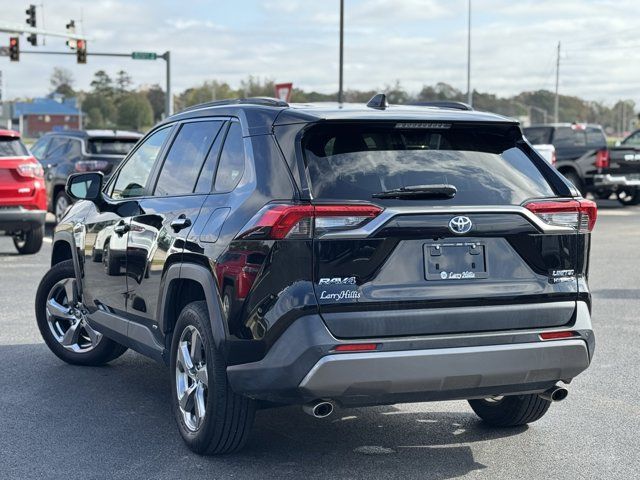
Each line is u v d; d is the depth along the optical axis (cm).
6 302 990
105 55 4041
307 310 436
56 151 1827
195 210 515
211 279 479
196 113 567
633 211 2348
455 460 505
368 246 442
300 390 438
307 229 438
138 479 471
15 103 16662
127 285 599
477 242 459
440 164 470
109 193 651
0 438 539
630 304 1005
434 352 442
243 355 455
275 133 472
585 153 2408
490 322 457
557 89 6234
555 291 471
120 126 15975
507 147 495
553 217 472
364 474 482
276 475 479
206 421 488
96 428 559
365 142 467
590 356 481
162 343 558
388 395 446
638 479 477
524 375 462
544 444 535
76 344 723
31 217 1378
